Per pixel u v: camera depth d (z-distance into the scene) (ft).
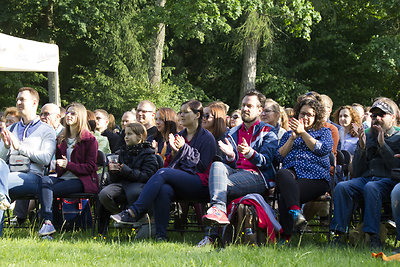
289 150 19.40
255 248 16.11
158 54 67.36
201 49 87.97
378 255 15.31
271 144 19.60
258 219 17.79
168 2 63.57
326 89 85.05
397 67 78.54
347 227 18.56
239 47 75.66
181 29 63.36
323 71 83.05
